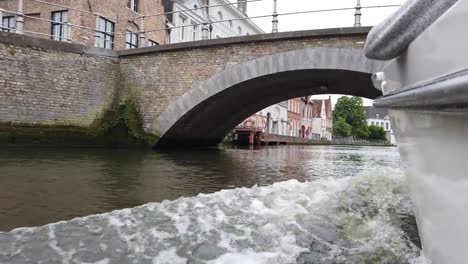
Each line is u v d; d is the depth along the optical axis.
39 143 10.65
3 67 9.93
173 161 9.20
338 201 3.54
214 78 11.20
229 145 23.20
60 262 2.21
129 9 17.84
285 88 13.68
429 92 1.21
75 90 11.48
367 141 71.25
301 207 3.36
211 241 2.55
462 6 1.18
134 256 2.31
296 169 8.68
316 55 9.77
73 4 15.28
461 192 1.29
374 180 4.59
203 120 14.52
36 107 10.59
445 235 1.45
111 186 5.16
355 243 2.58
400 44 1.64
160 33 20.69
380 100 2.02
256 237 2.63
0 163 6.94
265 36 10.34
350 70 9.45
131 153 10.77
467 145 1.22
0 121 9.85
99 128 11.96
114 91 12.45
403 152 1.91
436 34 1.36
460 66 1.20
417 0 1.42
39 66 10.67
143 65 12.34
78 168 6.78
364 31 9.27
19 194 4.40
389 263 2.29
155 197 4.45
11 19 16.73
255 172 7.67
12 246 2.46
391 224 2.93
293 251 2.42
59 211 3.61
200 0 27.94
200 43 11.33
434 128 1.47
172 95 11.88
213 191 4.98
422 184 1.66
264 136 31.31
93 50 11.94
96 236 2.65
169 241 2.55
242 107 15.30
